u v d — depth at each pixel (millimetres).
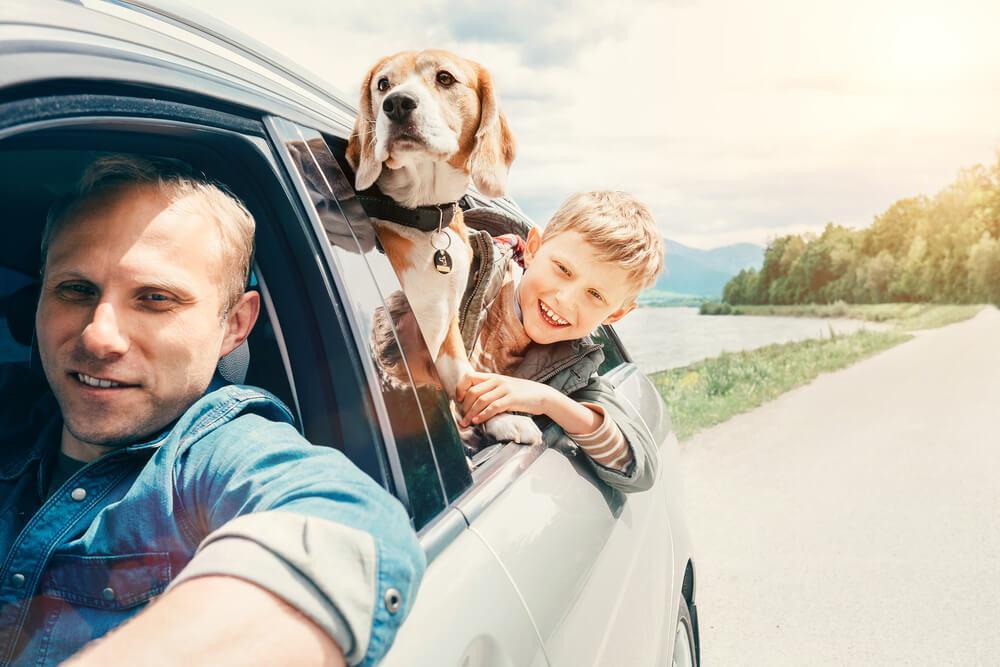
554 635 1149
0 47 645
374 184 1673
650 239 1897
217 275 905
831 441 9664
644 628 1708
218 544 622
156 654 526
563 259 1828
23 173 1077
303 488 743
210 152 993
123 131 850
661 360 28016
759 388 15469
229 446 846
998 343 25359
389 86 1698
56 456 961
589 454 1641
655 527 2061
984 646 3807
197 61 965
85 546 805
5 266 1142
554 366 1861
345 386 1040
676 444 2895
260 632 565
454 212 1798
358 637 628
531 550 1198
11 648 783
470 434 1567
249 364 1102
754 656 3762
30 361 1114
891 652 3768
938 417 11102
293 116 1156
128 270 819
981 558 5043
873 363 20500
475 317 1897
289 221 1048
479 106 1840
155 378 841
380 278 1171
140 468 863
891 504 6480
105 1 877
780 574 4879
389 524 735
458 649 876
